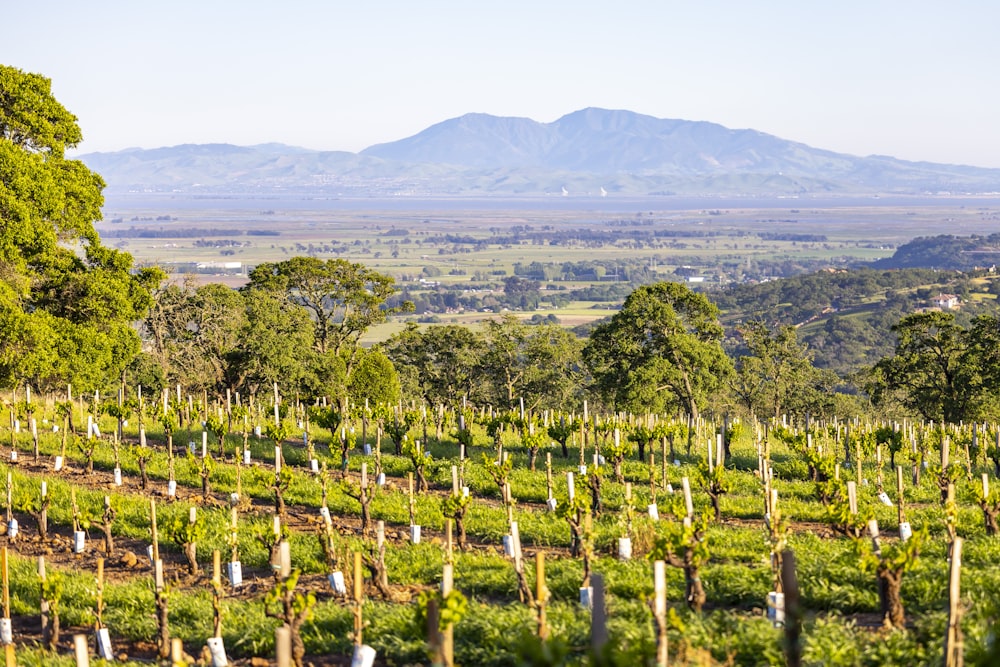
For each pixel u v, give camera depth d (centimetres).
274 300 6950
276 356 6319
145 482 3594
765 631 1636
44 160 5128
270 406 5206
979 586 1845
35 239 4572
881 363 6544
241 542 2747
